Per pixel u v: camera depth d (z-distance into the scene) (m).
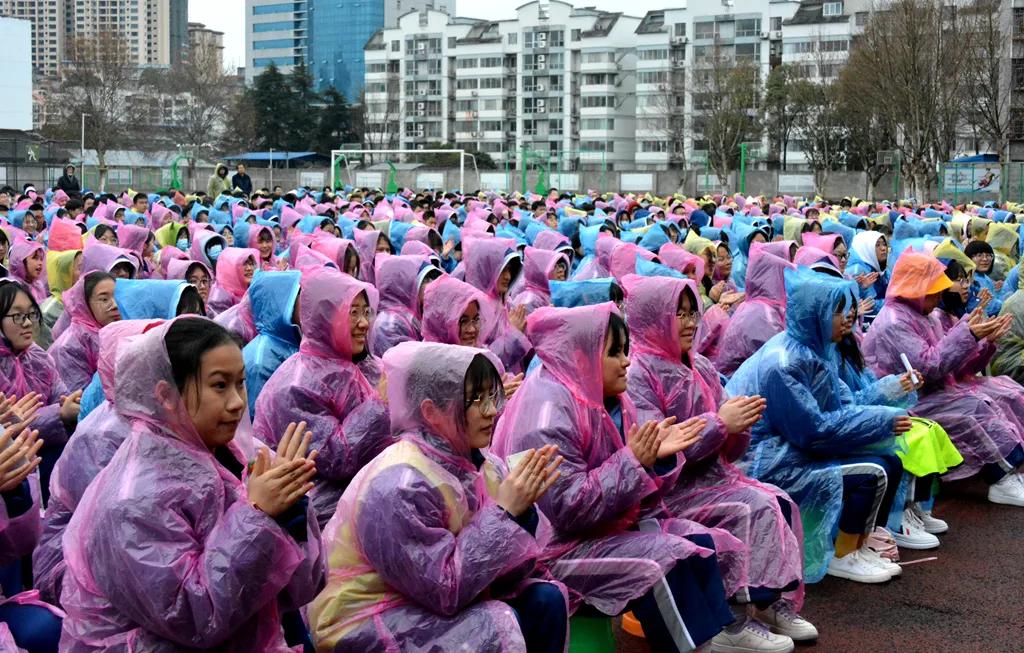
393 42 97.00
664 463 4.71
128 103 69.81
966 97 46.72
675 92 80.12
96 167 41.81
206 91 68.88
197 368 3.38
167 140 66.88
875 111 48.47
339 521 3.98
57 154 55.75
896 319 7.61
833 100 57.72
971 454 7.75
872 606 5.94
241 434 3.77
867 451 6.25
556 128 91.00
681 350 5.43
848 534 6.30
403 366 3.97
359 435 5.50
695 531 4.83
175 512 3.36
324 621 3.93
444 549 3.77
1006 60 49.59
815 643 5.43
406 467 3.87
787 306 6.15
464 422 3.96
